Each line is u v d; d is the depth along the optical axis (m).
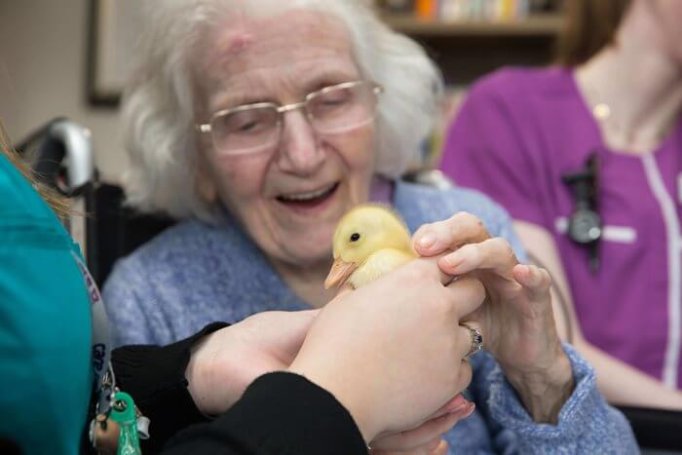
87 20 2.58
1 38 2.58
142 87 1.01
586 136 1.39
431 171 1.29
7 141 0.53
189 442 0.39
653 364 1.30
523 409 0.68
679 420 0.79
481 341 0.50
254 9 0.89
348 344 0.44
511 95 1.43
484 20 2.37
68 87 2.61
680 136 1.39
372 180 1.05
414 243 0.51
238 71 0.90
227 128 0.93
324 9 0.91
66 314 0.39
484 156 1.43
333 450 0.39
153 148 1.00
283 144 0.91
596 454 0.68
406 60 1.05
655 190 1.34
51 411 0.38
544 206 1.37
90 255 0.98
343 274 0.53
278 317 0.58
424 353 0.45
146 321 0.94
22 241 0.38
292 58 0.89
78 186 0.97
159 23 0.95
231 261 0.98
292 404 0.40
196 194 1.03
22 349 0.37
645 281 1.31
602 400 0.72
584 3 1.46
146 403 0.57
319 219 0.94
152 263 0.98
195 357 0.58
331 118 0.93
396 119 1.03
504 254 0.53
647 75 1.37
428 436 0.49
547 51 2.55
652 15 1.33
